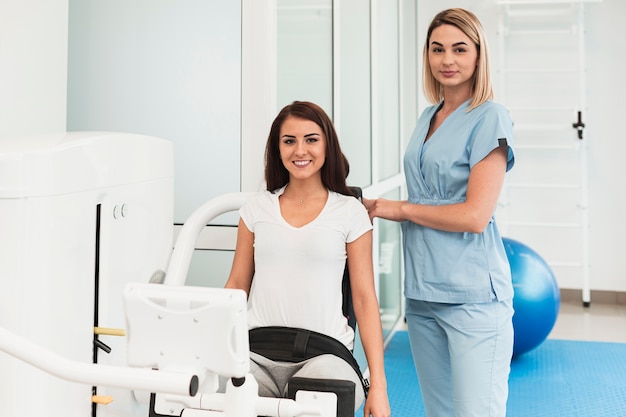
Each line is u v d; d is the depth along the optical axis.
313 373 1.59
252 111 2.42
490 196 2.02
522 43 5.65
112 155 1.56
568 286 5.72
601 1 5.34
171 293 1.16
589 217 5.66
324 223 1.78
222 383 1.60
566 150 5.64
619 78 5.55
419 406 3.39
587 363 4.08
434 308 2.13
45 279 1.36
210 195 2.46
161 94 2.47
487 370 2.09
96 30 2.50
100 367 1.14
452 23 2.07
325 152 1.83
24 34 2.00
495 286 2.08
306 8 2.71
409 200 2.22
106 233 1.56
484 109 2.07
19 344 1.16
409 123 5.00
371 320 1.79
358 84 3.38
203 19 2.43
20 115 2.00
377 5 3.73
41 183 1.35
